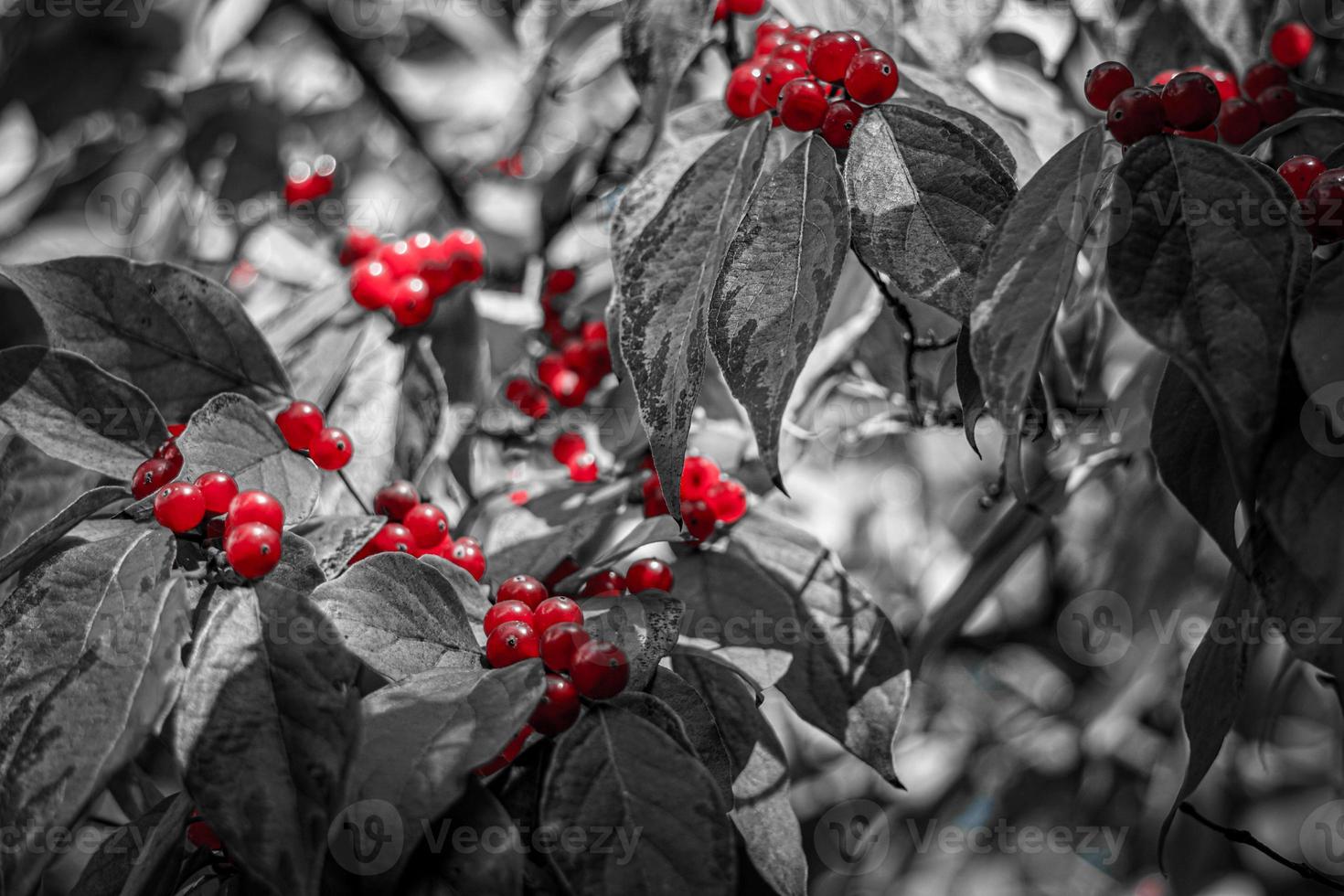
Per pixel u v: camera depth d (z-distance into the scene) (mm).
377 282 414
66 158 675
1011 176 333
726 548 376
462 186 629
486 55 707
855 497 692
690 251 340
